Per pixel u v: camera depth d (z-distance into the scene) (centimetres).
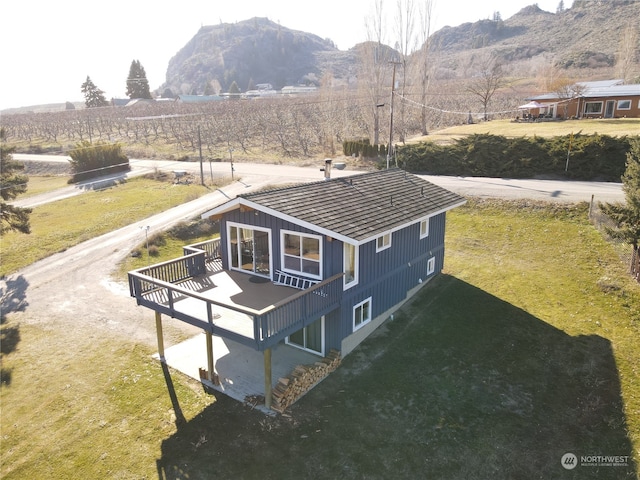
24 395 1365
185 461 1080
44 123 8325
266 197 1427
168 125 7656
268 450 1101
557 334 1502
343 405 1245
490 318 1619
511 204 2570
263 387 1328
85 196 3916
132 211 3272
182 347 1577
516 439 1106
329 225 1331
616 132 3497
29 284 2203
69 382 1413
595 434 1112
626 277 1766
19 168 2773
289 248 1435
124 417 1245
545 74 7538
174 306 1357
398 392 1285
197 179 4084
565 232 2228
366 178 1872
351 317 1454
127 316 1841
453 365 1388
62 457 1120
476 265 2045
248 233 1545
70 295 2061
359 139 5406
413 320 1645
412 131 5828
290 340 1545
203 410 1250
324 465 1053
